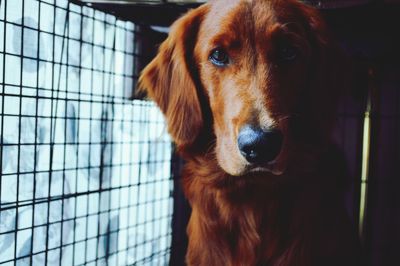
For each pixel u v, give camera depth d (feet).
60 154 2.06
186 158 1.92
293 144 1.72
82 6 1.97
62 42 1.92
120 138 2.42
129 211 2.48
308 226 1.78
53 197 1.85
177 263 2.73
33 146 1.91
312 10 1.89
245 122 1.56
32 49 1.88
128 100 2.44
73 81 2.11
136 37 2.46
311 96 1.81
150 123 2.59
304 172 1.77
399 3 1.97
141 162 2.40
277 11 1.73
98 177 2.29
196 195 1.90
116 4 2.10
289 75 1.70
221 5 1.79
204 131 1.87
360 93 2.59
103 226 2.34
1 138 1.62
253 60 1.67
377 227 2.85
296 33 1.73
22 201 1.71
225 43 1.69
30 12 1.87
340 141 2.86
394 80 2.71
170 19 2.33
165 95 1.97
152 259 2.55
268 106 1.58
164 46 2.00
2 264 1.78
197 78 1.87
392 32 2.33
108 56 2.31
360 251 2.08
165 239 2.74
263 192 1.78
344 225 1.89
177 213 2.76
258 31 1.67
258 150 1.53
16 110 1.83
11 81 1.81
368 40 2.48
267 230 1.80
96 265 2.15
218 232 1.85
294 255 1.78
